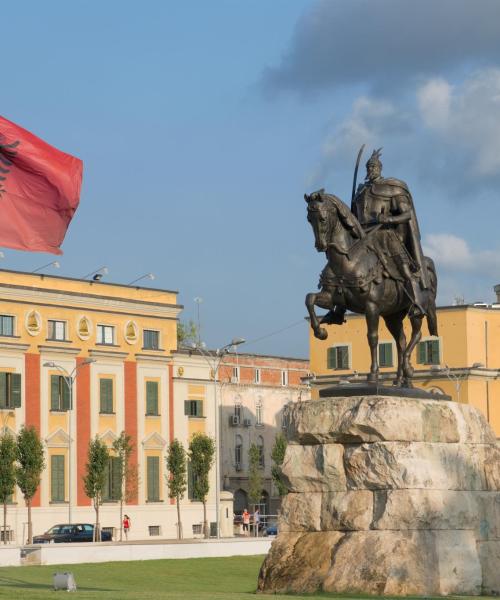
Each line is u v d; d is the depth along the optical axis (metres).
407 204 31.89
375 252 31.22
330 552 29.69
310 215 30.73
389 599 27.72
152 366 110.88
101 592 28.31
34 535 99.31
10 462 95.19
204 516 111.06
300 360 145.75
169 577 44.84
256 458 128.38
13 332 100.81
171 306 113.06
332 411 30.16
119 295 109.38
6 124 30.38
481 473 31.03
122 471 104.75
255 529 114.81
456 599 27.77
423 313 31.53
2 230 30.61
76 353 104.81
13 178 30.56
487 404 121.75
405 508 29.19
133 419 108.75
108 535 97.56
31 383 101.38
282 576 29.89
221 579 44.84
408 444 29.58
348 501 29.81
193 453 110.19
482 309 123.38
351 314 126.50
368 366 125.12
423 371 122.25
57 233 31.08
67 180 30.73
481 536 30.55
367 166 32.50
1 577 40.94
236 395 136.50
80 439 104.44
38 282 103.06
